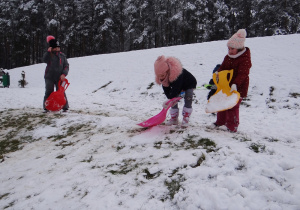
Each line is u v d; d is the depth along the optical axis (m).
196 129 3.73
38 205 2.38
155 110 7.99
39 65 25.59
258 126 5.49
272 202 1.84
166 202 2.10
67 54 39.84
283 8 28.95
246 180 2.14
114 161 3.02
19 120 6.04
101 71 17.08
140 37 33.88
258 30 33.91
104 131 4.37
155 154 3.00
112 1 35.00
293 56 11.16
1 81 19.12
